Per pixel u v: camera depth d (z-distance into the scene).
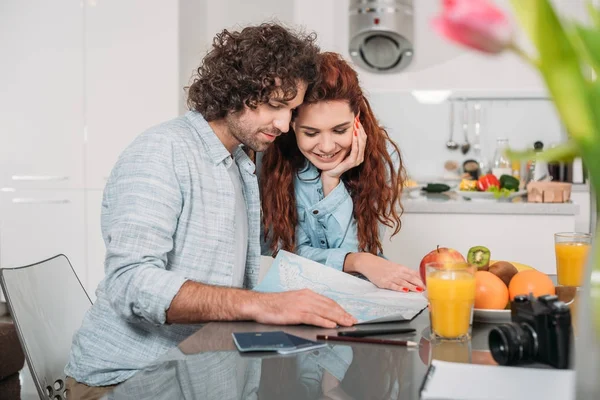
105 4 3.79
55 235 3.88
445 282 1.15
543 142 4.62
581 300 0.63
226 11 4.30
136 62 3.79
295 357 1.09
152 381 0.99
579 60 0.55
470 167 4.62
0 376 2.74
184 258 1.54
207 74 1.61
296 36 1.68
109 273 1.42
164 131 1.55
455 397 0.79
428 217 3.52
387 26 4.34
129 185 1.47
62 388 1.56
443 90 4.68
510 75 4.62
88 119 3.83
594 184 0.59
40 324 1.55
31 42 3.84
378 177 2.00
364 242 2.02
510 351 0.94
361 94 1.96
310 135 1.86
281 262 1.63
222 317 1.32
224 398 0.91
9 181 3.89
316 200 2.01
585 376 0.62
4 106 3.88
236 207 1.71
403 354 1.10
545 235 3.45
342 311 1.30
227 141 1.67
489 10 0.46
